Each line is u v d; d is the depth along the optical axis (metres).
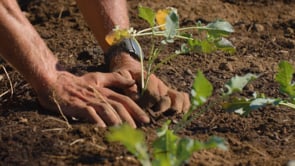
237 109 4.71
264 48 6.57
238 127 4.98
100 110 4.74
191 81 5.69
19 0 7.57
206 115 5.12
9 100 5.16
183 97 5.09
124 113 4.72
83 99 4.83
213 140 3.82
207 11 7.37
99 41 5.46
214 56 6.29
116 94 4.88
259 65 6.11
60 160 4.31
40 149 4.43
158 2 7.52
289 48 6.61
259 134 4.91
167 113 5.01
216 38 5.00
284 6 7.62
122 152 4.38
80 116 4.76
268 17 7.35
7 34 4.71
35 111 4.93
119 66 5.26
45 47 4.96
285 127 5.01
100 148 4.43
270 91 5.57
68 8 7.38
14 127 4.70
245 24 7.14
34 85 4.88
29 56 4.82
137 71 5.17
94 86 4.93
